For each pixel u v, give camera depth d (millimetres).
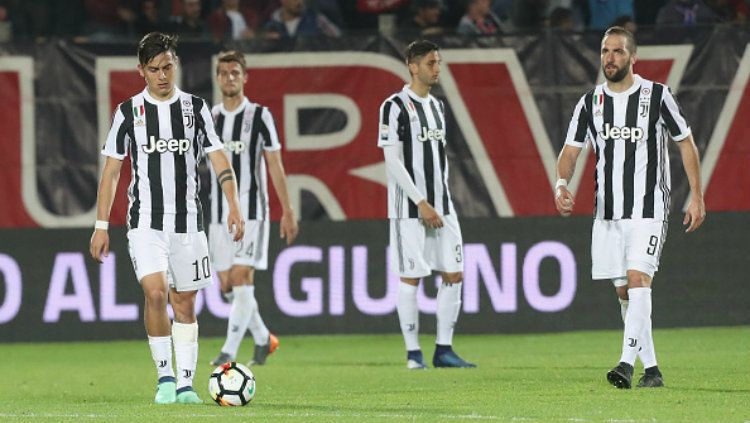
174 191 23750
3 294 42031
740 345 37281
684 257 42062
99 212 23781
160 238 23719
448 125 41594
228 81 34188
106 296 42156
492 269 41969
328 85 41562
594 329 42125
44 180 41719
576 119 26469
